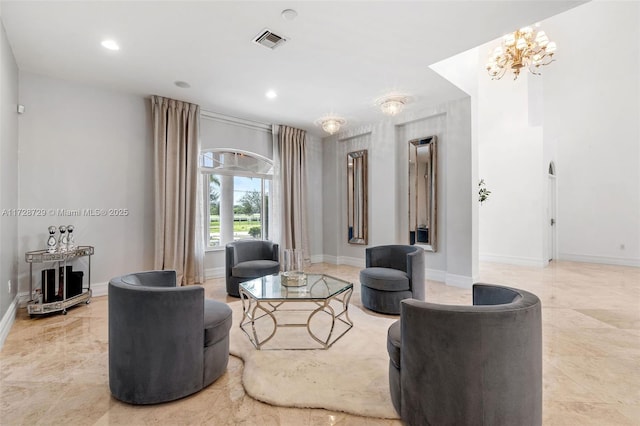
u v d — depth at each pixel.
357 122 5.30
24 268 3.28
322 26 2.55
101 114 3.80
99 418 1.58
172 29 2.59
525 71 6.18
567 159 6.55
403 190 5.10
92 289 3.71
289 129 5.60
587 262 6.35
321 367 2.08
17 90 3.22
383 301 3.19
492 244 6.57
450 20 2.48
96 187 3.76
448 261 4.43
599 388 1.85
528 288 4.27
